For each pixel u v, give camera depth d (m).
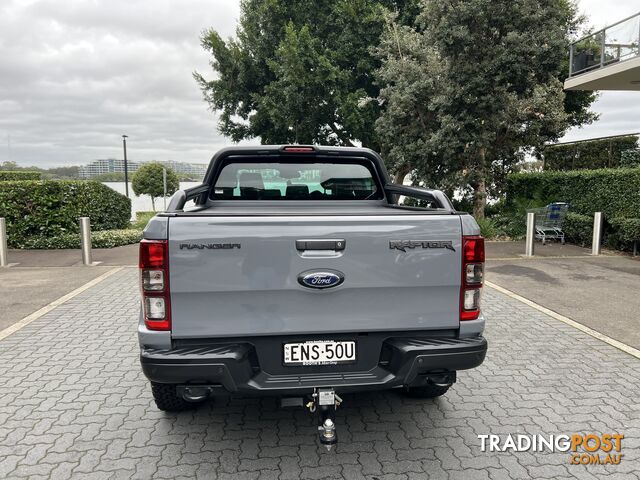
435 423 3.65
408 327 2.95
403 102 13.95
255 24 21.52
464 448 3.32
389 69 14.68
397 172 17.73
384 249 2.86
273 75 21.31
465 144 13.14
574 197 13.00
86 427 3.59
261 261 2.76
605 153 14.18
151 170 30.66
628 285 8.05
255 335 2.83
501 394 4.13
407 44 15.34
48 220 12.40
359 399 4.05
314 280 2.80
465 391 4.20
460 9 12.16
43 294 7.61
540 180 14.43
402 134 14.75
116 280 8.66
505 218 14.76
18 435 3.48
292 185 4.60
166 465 3.12
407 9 19.47
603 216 11.84
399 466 3.11
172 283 2.72
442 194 3.49
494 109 12.73
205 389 2.84
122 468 3.08
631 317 6.31
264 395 2.82
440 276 2.94
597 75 14.30
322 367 2.93
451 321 3.00
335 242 2.80
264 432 3.53
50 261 10.54
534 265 9.77
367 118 19.23
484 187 14.84
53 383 4.35
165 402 3.63
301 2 20.66
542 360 4.88
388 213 2.94
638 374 4.54
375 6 19.42
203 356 2.71
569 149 15.48
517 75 12.24
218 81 21.80
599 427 3.59
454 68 12.89
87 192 13.24
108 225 14.48
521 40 12.03
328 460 3.17
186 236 2.70
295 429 3.57
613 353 5.07
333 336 2.93
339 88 19.48
